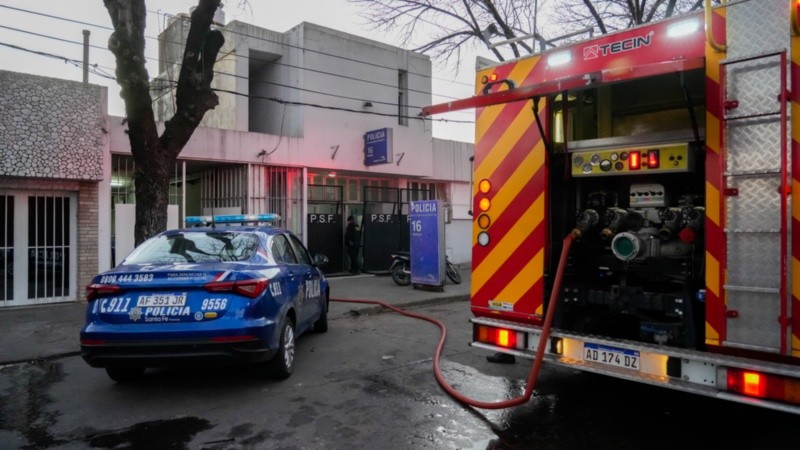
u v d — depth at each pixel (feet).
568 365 13.47
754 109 10.49
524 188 14.97
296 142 45.73
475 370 19.51
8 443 13.35
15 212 32.50
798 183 10.02
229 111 47.44
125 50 26.16
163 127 38.78
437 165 58.70
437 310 33.96
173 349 15.52
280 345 17.97
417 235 40.81
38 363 21.30
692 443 13.07
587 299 14.79
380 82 52.21
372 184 54.39
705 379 11.29
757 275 10.49
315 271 24.81
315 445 13.05
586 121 16.30
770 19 10.36
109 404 16.10
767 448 12.77
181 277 15.99
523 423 14.39
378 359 21.22
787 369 10.10
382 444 13.10
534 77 14.88
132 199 39.75
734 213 10.77
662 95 15.15
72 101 32.78
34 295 33.01
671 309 13.32
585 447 12.85
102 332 15.51
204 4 28.17
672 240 13.94
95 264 34.47
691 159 12.59
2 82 30.45
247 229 20.47
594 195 15.57
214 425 14.35
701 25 11.91
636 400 16.19
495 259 15.55
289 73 47.85
